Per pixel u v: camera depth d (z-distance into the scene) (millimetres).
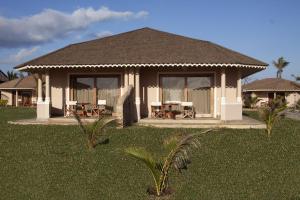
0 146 15766
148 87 24078
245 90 58906
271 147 15445
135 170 12844
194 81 23953
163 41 25156
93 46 25047
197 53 22531
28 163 13555
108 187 11555
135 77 22469
